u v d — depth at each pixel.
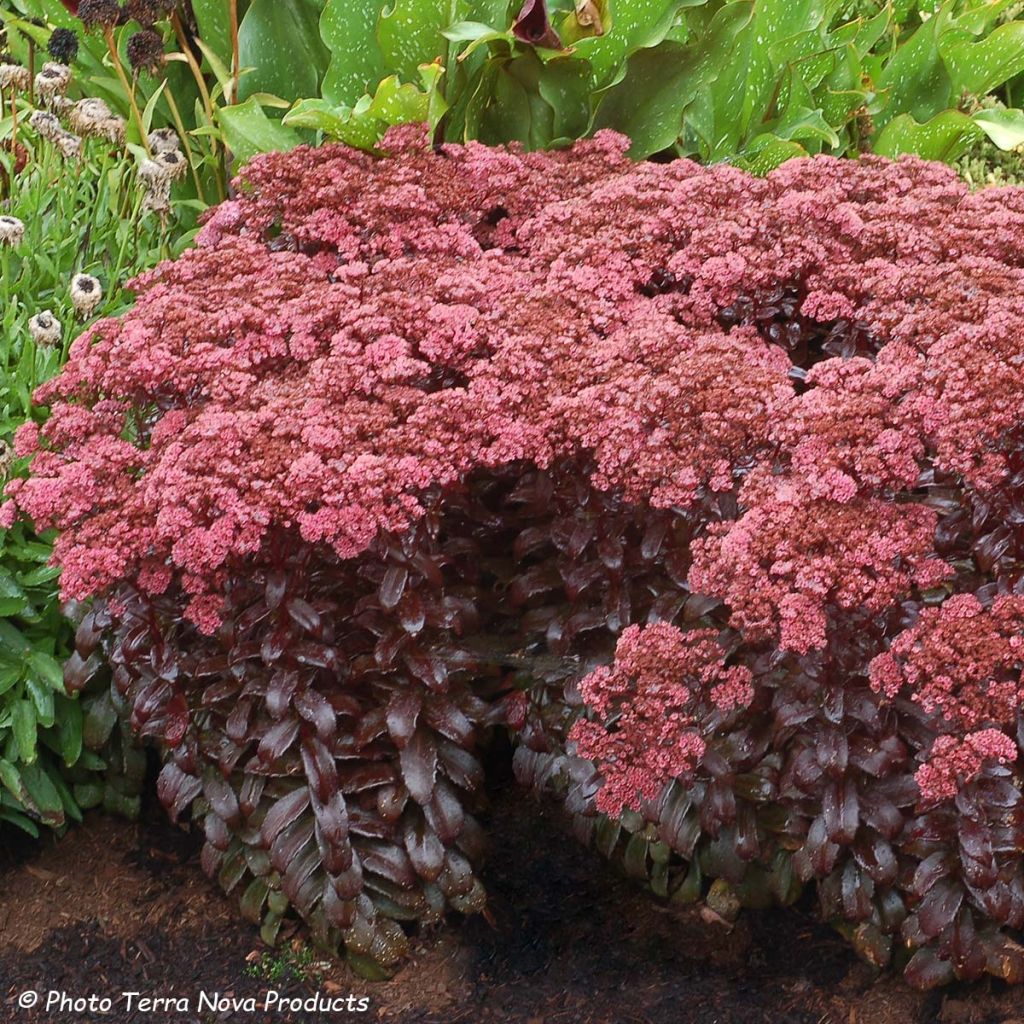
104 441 1.92
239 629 1.91
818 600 1.77
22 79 2.48
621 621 1.94
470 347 1.94
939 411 1.82
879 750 1.86
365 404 1.88
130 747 2.13
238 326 1.96
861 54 2.65
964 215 2.06
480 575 2.05
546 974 2.02
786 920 2.05
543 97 2.44
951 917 1.87
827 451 1.82
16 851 2.15
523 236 2.16
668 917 2.06
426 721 1.96
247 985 2.02
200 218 2.29
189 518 1.81
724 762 1.89
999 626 1.79
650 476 1.84
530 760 2.05
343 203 2.15
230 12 2.46
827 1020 1.95
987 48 2.56
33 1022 1.99
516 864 2.11
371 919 1.99
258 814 2.00
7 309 2.19
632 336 1.94
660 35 2.37
